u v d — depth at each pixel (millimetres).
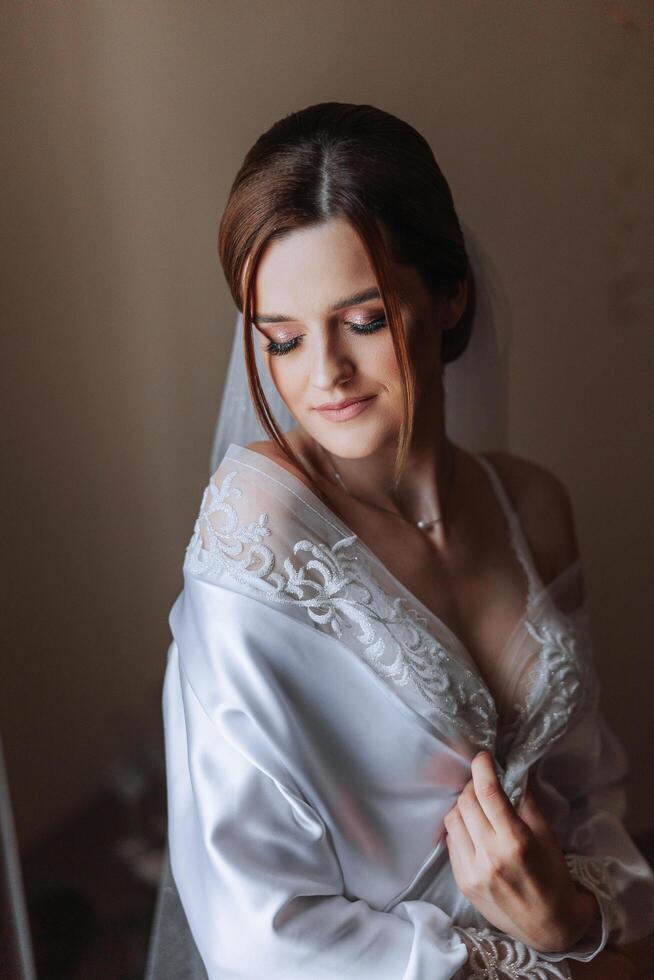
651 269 2150
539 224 2084
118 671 2227
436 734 1091
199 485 2213
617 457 2291
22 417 1942
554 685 1243
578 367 2207
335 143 981
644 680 2447
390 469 1207
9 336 1887
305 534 1076
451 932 1064
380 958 997
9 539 1971
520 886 1062
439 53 1948
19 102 1798
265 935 962
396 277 1048
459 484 1347
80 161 1897
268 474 1085
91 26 1840
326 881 1041
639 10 1980
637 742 2484
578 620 1455
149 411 2107
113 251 1975
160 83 1904
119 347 2039
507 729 1234
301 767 1011
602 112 2035
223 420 1329
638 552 2367
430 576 1233
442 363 1322
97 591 2154
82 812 2148
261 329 1052
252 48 1913
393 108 1966
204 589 1044
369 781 1075
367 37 1932
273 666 1020
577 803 1376
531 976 1055
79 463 2059
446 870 1148
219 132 1957
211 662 1020
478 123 2002
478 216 2053
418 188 1034
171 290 2041
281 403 1269
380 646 1070
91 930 1994
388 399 1062
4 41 1751
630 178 2080
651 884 1252
